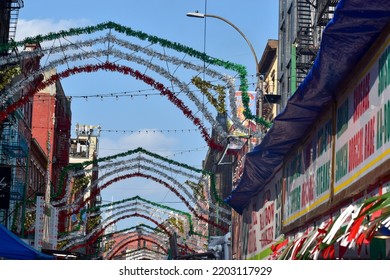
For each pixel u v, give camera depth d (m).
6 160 51.88
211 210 66.50
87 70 26.59
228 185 79.50
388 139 13.45
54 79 27.52
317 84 17.80
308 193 21.58
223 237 48.75
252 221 35.22
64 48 25.84
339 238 11.76
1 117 28.50
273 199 28.81
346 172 16.86
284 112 20.50
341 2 13.59
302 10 44.38
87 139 126.44
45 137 77.56
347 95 16.92
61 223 64.44
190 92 26.81
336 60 16.12
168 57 25.80
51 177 77.75
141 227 102.38
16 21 48.25
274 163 27.28
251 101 35.56
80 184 62.09
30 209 52.06
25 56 26.08
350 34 14.77
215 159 83.00
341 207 17.91
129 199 70.69
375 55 14.48
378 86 14.23
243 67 26.05
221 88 26.27
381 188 14.33
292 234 24.94
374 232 10.55
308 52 41.41
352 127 16.38
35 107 78.06
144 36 25.59
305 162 22.14
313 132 20.92
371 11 13.59
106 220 73.06
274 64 58.75
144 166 49.75
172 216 77.69
